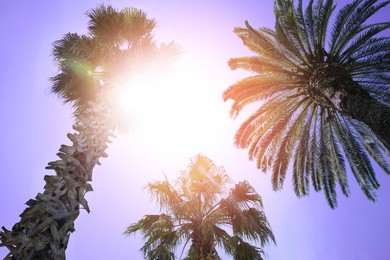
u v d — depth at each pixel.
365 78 12.18
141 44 10.12
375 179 13.44
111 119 7.66
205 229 9.66
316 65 12.12
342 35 11.72
